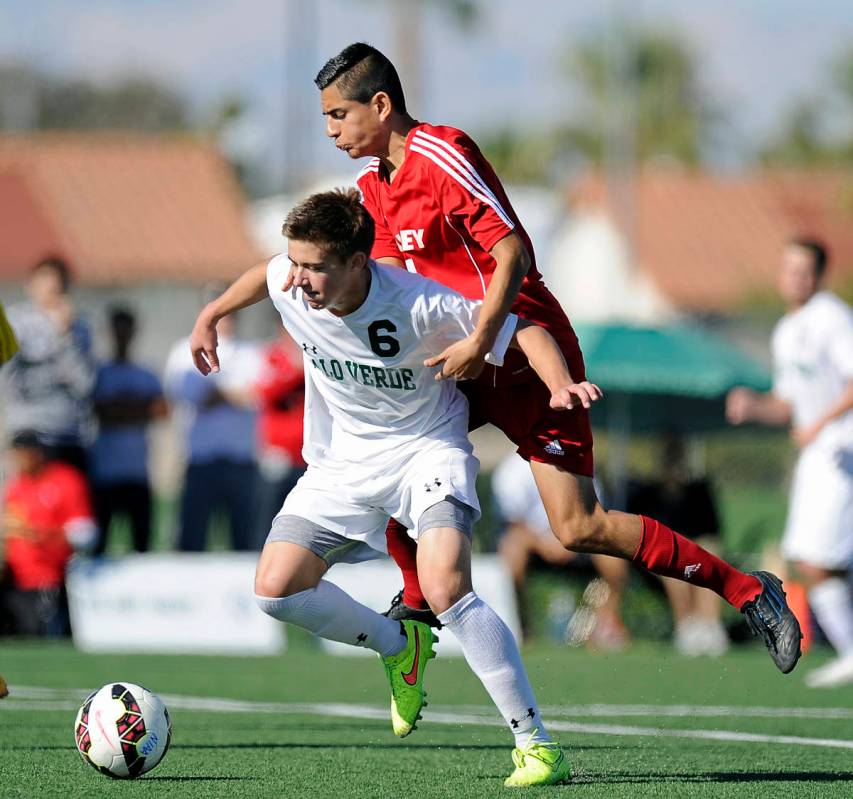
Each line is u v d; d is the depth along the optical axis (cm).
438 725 2477
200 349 1927
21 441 4181
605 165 19362
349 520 1891
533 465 1912
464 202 1845
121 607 4216
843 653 3466
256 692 3031
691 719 2591
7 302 13588
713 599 4331
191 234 14325
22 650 3978
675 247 16275
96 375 4459
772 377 5394
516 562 4278
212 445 4397
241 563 4250
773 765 2006
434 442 1858
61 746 2130
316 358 1853
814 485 3453
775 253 16375
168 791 1745
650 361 5303
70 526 4212
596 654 4072
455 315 1792
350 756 2072
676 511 4722
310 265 1723
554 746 1822
